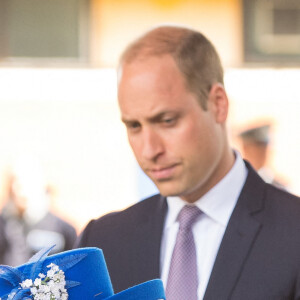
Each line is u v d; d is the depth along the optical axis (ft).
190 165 22.72
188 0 95.45
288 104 95.86
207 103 23.09
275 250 23.62
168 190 22.86
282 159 95.20
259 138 48.39
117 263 25.39
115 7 95.55
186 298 23.75
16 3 95.55
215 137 23.29
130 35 95.45
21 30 95.76
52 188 69.15
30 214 63.16
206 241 24.21
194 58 22.95
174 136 22.48
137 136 22.89
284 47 96.32
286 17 96.32
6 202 63.36
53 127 95.86
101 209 95.20
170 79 22.49
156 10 95.40
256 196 24.47
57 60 96.02
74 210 95.30
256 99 95.66
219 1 95.76
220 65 23.77
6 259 62.23
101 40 95.86
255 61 96.22
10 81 95.55
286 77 95.86
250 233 23.89
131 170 95.45
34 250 62.39
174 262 24.20
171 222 24.81
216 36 95.86
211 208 24.23
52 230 62.85
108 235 25.94
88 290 20.74
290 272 23.31
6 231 62.44
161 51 22.68
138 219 25.70
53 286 20.04
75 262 20.67
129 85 22.57
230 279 23.50
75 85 95.91
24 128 95.66
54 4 95.86
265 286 23.30
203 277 23.91
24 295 20.02
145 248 25.09
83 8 95.66
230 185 24.35
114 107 96.02
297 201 24.47
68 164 95.66
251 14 96.02
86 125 95.91
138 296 20.58
